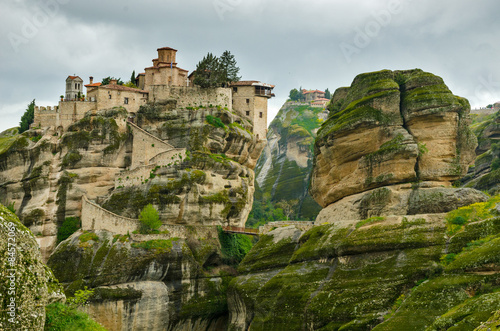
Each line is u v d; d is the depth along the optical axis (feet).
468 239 215.51
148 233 332.60
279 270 276.82
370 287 220.84
